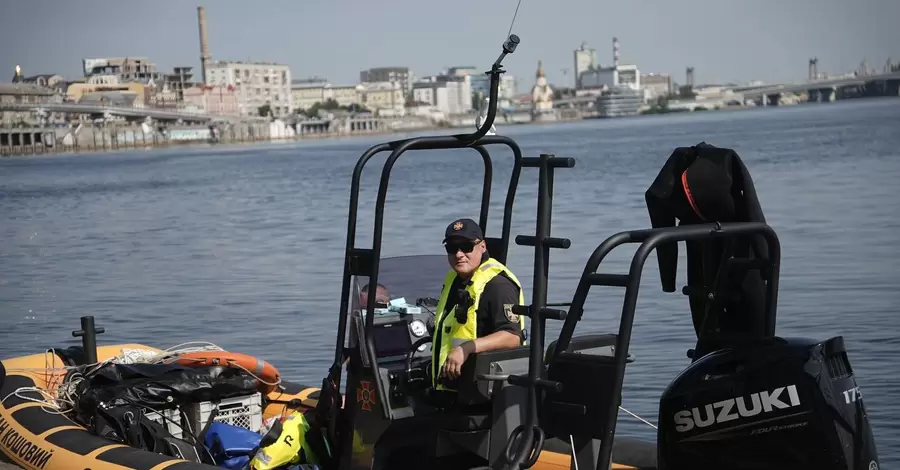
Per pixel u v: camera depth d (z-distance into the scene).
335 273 18.77
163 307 15.91
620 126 185.75
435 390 5.46
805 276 15.27
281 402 7.58
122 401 6.59
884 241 18.66
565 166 4.76
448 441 5.43
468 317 5.25
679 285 14.50
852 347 10.75
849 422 4.32
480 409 5.32
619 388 4.43
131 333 13.96
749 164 46.56
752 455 4.41
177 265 21.61
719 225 4.55
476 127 5.43
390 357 6.07
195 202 43.59
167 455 6.23
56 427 6.58
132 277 20.00
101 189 57.50
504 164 65.00
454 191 39.12
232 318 14.50
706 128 127.38
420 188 42.28
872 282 14.32
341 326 5.63
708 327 4.93
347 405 5.74
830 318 12.16
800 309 12.84
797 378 4.32
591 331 11.88
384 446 5.62
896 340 10.86
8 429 6.79
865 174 36.44
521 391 5.18
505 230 5.79
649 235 4.42
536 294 4.76
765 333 4.77
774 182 35.44
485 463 5.34
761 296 4.80
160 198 47.53
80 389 6.92
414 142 5.38
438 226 25.33
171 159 114.19
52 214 40.31
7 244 28.62
